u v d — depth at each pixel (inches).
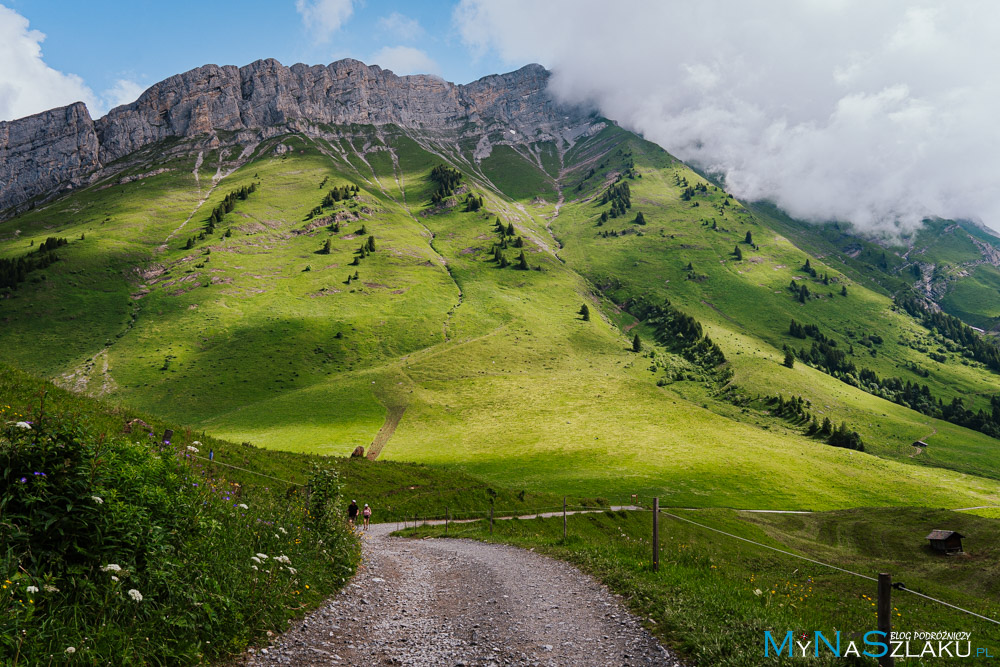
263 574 423.8
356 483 2370.8
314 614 438.6
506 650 410.6
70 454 317.4
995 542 3617.1
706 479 5128.0
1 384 891.4
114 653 271.0
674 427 6560.0
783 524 4092.0
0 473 291.4
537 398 7475.4
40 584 267.3
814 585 1003.3
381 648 398.3
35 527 285.1
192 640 316.2
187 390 7524.6
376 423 6565.0
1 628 237.0
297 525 611.5
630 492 4628.4
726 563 861.2
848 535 3914.9
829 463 5959.6
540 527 2204.7
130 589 297.9
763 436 6584.6
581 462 5452.8
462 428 6496.1
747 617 462.0
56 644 256.7
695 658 393.7
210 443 1572.3
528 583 669.3
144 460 380.8
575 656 401.1
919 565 3243.1
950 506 5123.0
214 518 461.7
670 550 879.7
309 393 7480.3
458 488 2642.7
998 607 1513.3
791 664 369.4
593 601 561.9
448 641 427.5
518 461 5447.8
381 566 763.4
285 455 2135.8
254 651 344.5
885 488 5413.4
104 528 306.3
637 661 392.2
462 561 877.8
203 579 361.7
